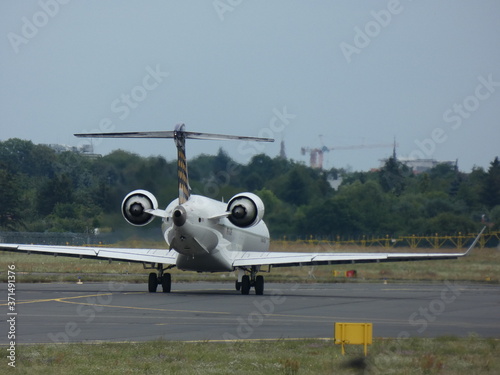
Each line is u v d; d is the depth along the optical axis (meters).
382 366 49.75
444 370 49.03
